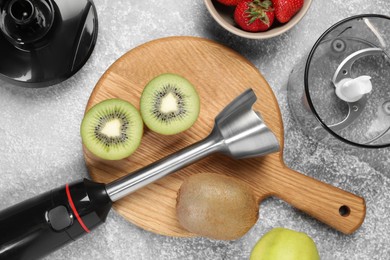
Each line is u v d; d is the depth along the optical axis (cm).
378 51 85
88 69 86
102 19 86
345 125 86
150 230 82
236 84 83
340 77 85
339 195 82
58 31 81
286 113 88
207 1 77
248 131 77
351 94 82
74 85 86
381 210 89
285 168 83
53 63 82
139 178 76
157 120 80
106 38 87
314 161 88
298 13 77
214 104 83
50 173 86
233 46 87
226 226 75
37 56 82
